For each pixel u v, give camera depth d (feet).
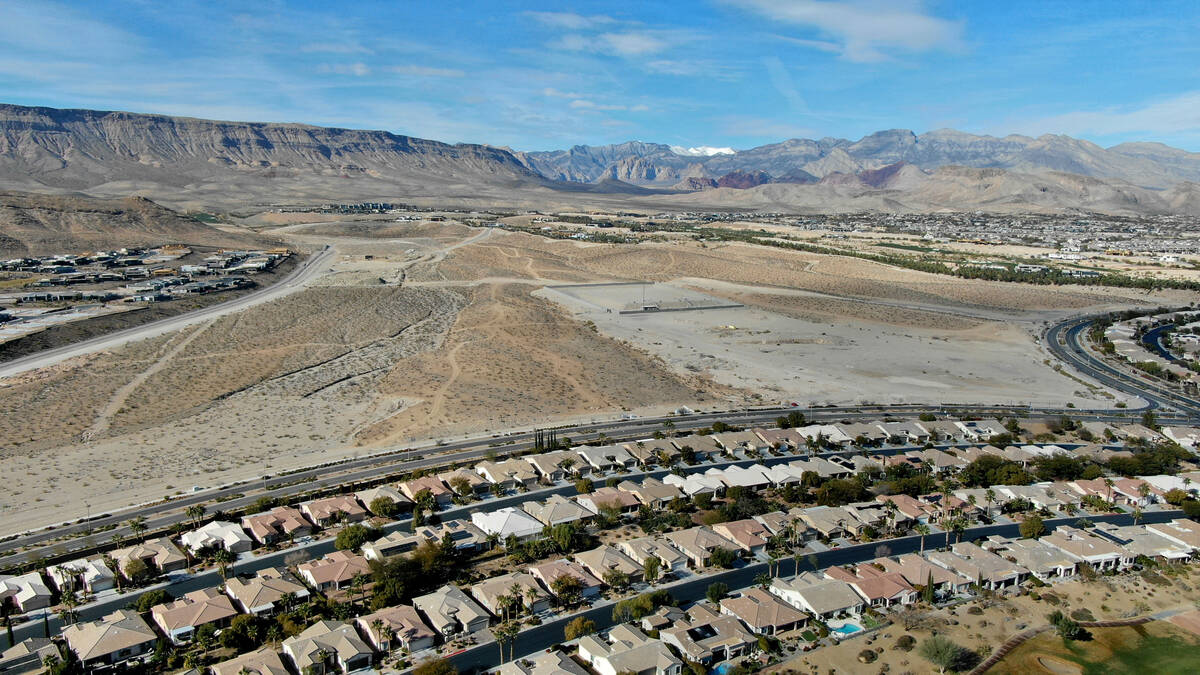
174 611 266.98
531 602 280.51
